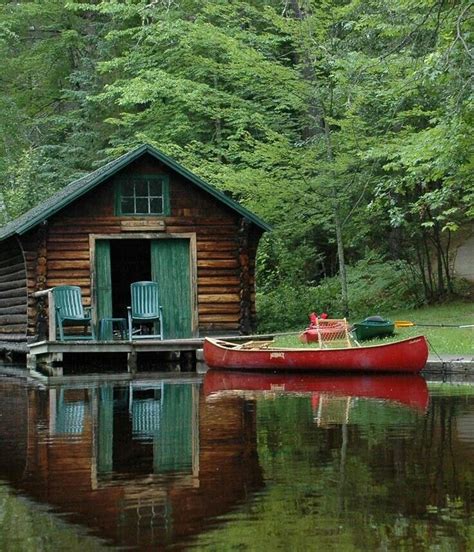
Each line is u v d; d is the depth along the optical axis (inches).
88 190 869.2
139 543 229.0
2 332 989.2
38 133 1675.7
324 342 755.4
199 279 910.4
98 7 1301.7
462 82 676.7
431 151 737.0
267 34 1103.0
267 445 360.2
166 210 904.3
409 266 1100.5
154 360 888.3
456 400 500.1
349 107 930.1
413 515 251.1
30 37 1673.2
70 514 257.0
